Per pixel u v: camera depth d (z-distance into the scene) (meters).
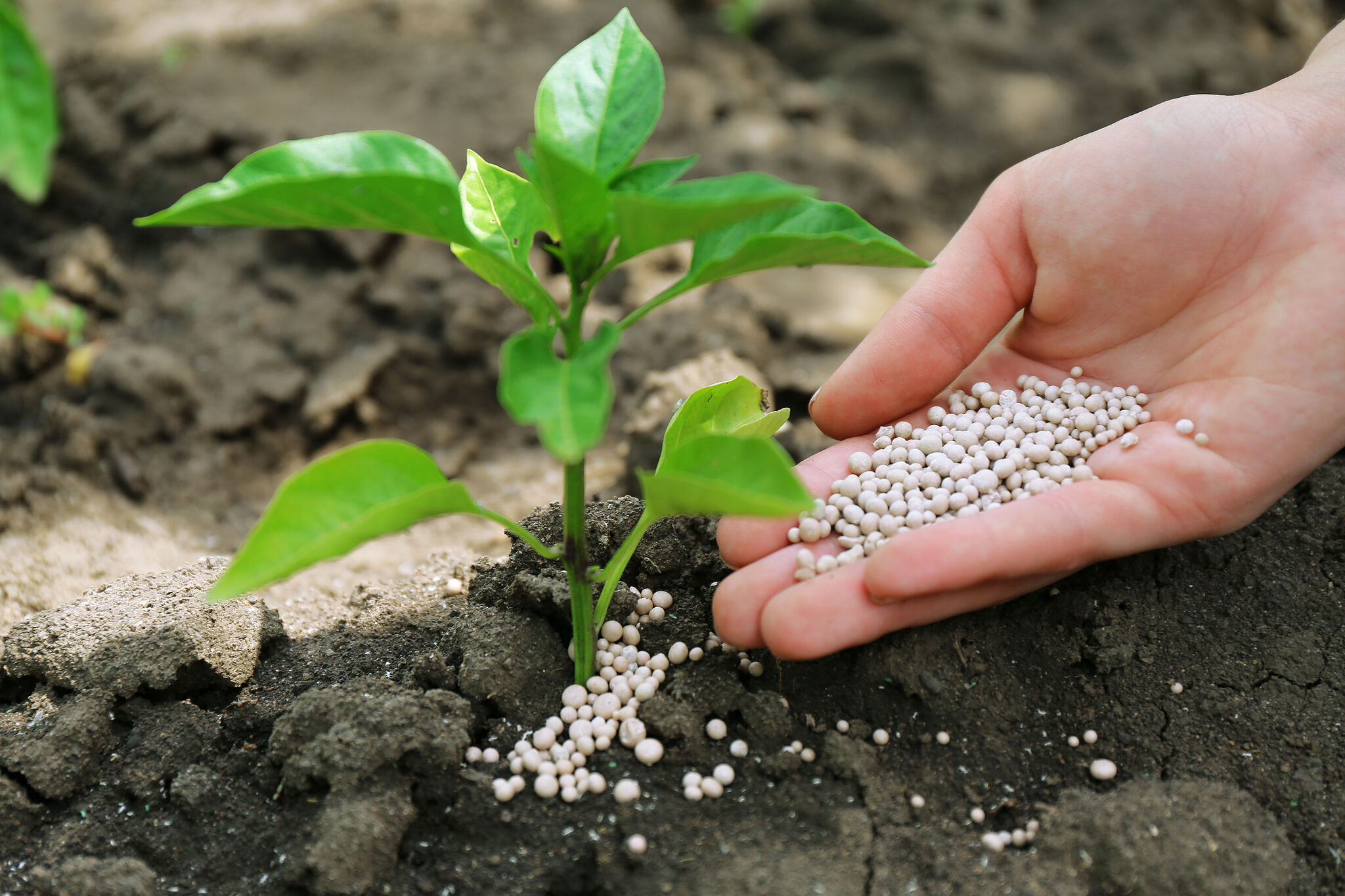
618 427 0.73
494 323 0.74
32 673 0.60
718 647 0.60
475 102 0.86
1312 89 0.62
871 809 0.57
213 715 0.60
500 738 0.58
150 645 0.60
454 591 0.63
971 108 0.98
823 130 0.95
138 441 0.70
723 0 1.06
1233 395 0.60
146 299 0.75
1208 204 0.60
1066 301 0.62
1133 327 0.62
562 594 0.59
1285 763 0.58
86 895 0.56
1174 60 1.02
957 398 0.63
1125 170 0.61
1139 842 0.56
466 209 0.58
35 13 0.91
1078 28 1.06
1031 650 0.60
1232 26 1.06
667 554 0.62
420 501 0.55
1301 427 0.59
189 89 0.84
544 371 0.54
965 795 0.58
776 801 0.57
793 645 0.57
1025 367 0.64
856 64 1.02
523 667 0.59
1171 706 0.59
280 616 0.63
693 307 0.75
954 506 0.60
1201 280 0.61
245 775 0.58
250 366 0.73
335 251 0.76
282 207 0.53
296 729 0.58
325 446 0.72
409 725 0.57
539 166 0.53
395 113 0.85
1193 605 0.60
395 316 0.75
